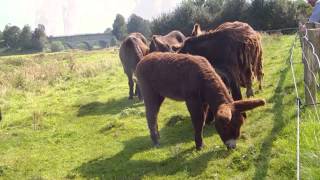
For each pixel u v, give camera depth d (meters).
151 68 4.34
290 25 18.08
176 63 4.14
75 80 9.67
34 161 4.46
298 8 17.92
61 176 3.98
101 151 4.55
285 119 4.00
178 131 4.82
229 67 4.89
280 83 5.57
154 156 4.13
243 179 3.13
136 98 7.05
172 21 20.06
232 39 4.87
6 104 7.42
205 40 5.02
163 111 5.77
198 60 4.07
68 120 6.10
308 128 3.46
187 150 4.12
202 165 3.58
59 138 5.23
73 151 4.70
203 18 19.50
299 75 5.59
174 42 7.85
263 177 3.04
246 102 3.58
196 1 20.98
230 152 3.68
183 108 5.80
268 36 12.50
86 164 4.21
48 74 10.30
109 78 9.41
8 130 5.82
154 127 4.46
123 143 4.72
